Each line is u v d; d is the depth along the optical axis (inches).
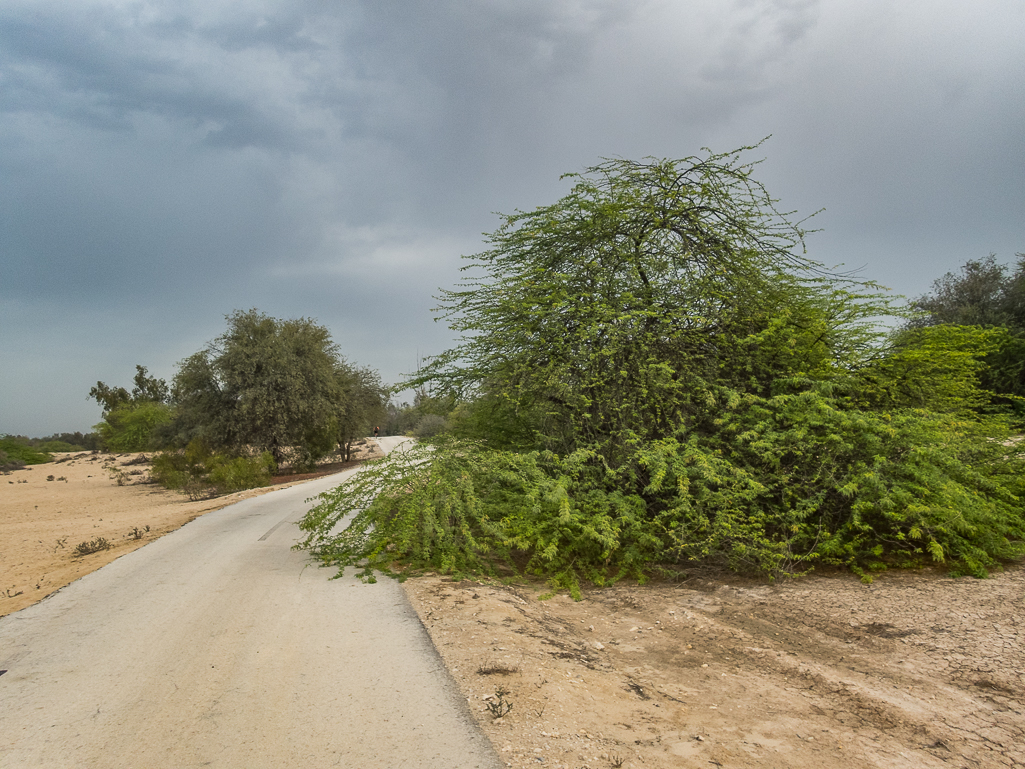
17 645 207.3
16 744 138.2
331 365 1558.8
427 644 204.2
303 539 428.8
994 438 378.3
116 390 2488.9
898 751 139.3
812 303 398.9
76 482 1441.9
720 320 391.9
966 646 200.5
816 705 166.1
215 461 1122.7
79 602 264.2
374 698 161.9
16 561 469.7
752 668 195.0
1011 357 754.8
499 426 416.8
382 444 2075.5
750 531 297.9
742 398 350.6
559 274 383.9
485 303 413.7
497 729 144.6
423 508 317.4
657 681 183.0
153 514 740.7
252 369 1299.2
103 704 159.6
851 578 290.7
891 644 208.5
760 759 134.7
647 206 398.0
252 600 263.9
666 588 295.7
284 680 174.7
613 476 339.6
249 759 131.3
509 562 343.3
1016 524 322.7
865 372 378.0
